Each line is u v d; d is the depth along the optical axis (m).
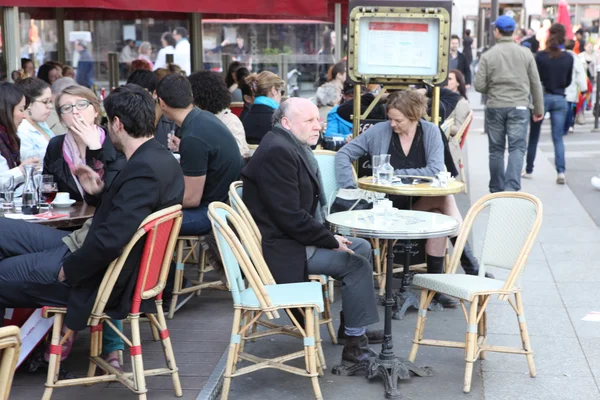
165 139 7.73
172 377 4.70
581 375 5.15
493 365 5.32
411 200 6.43
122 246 4.18
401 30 7.03
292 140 5.11
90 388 4.86
